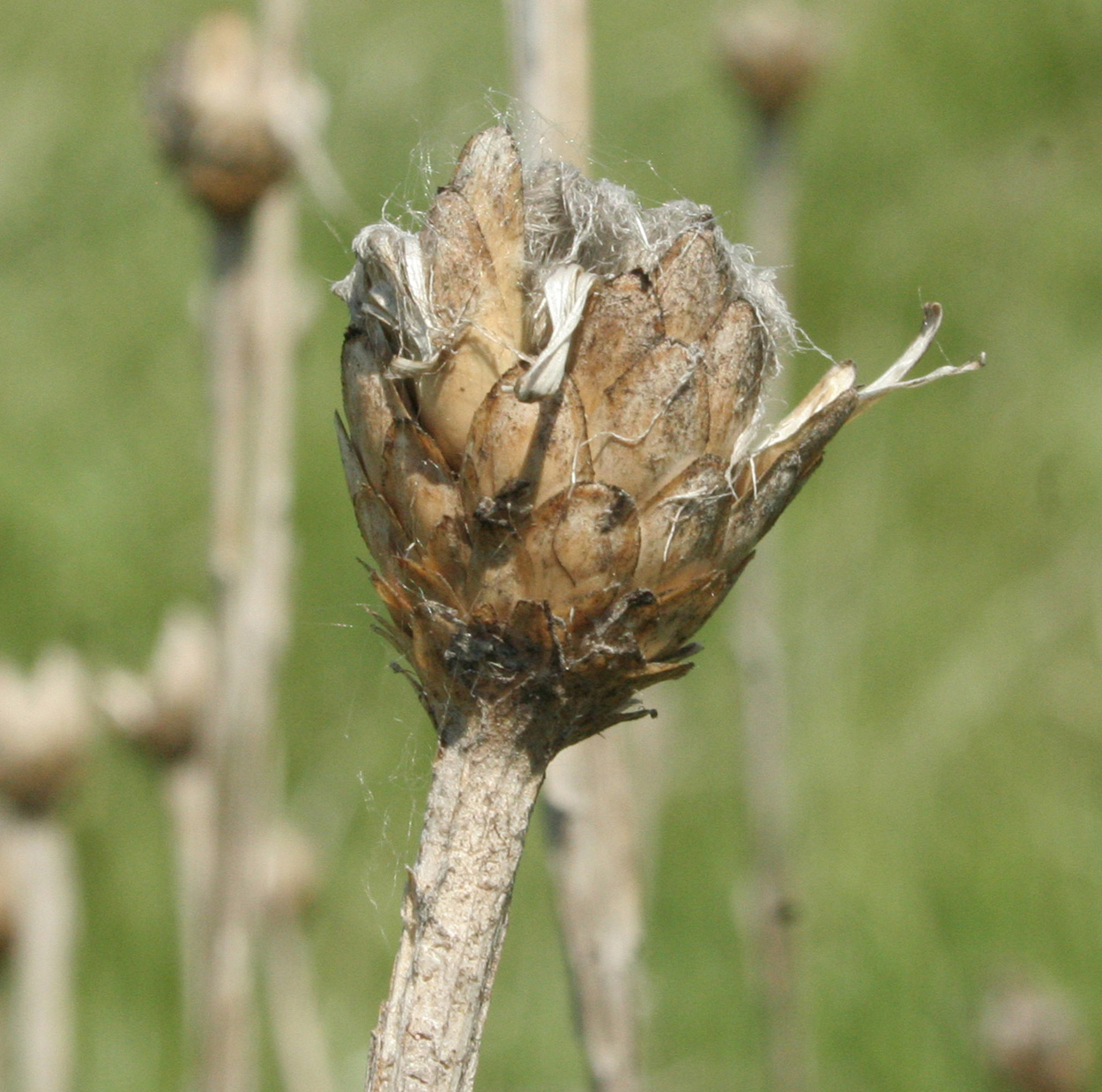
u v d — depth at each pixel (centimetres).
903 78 102
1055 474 85
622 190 31
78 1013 66
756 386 30
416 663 30
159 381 93
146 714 47
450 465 30
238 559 41
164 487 87
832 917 69
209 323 42
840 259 95
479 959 30
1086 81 103
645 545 30
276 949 54
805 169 99
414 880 30
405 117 86
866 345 92
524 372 30
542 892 68
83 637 80
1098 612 79
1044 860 71
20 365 92
